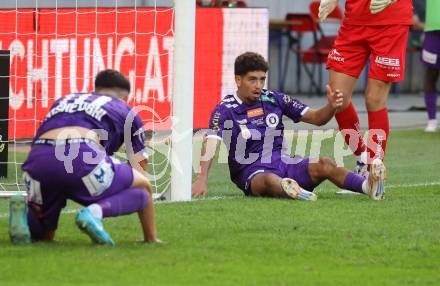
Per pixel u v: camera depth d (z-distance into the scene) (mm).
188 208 22141
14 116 34219
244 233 19344
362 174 25594
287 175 24000
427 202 23453
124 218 20844
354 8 24938
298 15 56094
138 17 34812
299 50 56625
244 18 38000
